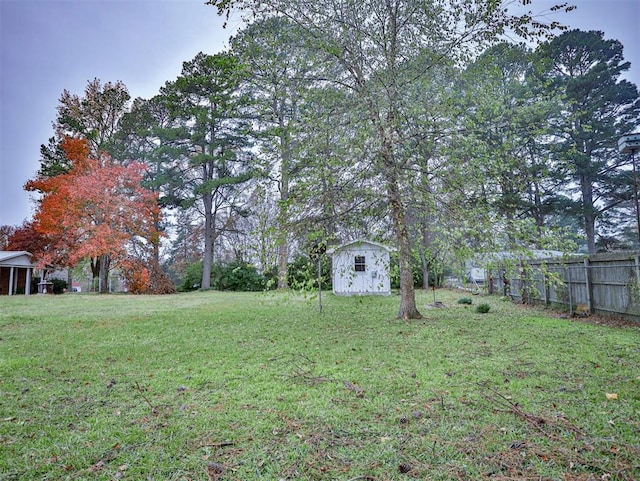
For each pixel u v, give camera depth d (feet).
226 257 93.86
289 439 8.54
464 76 22.48
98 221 63.46
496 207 22.21
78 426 9.53
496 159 22.33
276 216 22.61
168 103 72.84
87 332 23.68
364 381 12.58
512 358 15.03
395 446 8.08
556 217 64.03
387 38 23.72
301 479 6.97
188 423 9.56
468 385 11.82
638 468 6.98
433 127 21.71
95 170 64.34
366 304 39.01
